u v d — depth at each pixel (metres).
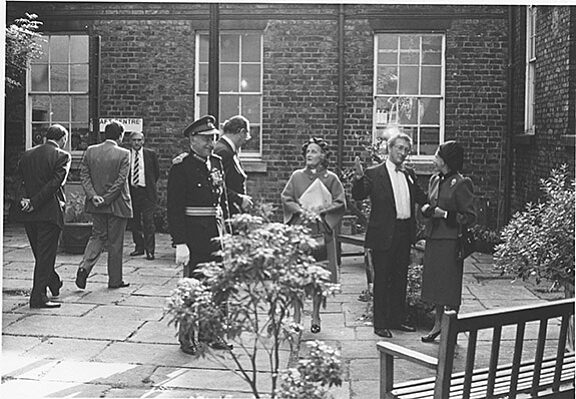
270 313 3.96
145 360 6.90
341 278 10.80
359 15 14.55
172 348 7.27
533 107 13.41
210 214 7.16
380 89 14.72
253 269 3.87
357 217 12.40
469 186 7.48
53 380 6.33
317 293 3.89
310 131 14.72
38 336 7.62
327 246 7.81
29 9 14.98
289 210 7.84
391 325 8.10
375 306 7.82
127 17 14.91
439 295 7.48
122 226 9.84
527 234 6.94
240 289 4.04
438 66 14.66
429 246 7.58
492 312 4.57
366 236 7.85
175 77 14.92
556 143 11.53
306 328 8.13
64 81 15.20
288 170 14.78
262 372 6.57
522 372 5.20
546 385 4.91
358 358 7.03
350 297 9.58
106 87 15.00
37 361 6.84
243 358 6.95
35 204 8.63
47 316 8.38
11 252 12.45
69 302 9.05
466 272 11.24
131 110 14.98
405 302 8.12
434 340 7.66
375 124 14.71
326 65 14.66
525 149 13.27
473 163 14.55
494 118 14.50
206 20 14.80
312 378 4.03
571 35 11.04
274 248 3.88
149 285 10.05
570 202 6.95
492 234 13.21
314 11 14.61
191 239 7.14
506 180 14.11
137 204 12.12
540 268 6.84
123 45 14.95
